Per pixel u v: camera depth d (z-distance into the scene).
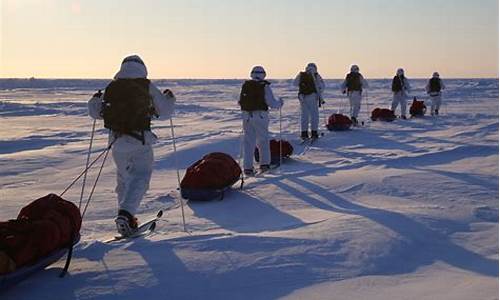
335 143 13.58
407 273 3.95
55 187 8.84
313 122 13.97
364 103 34.12
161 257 4.23
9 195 8.19
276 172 9.29
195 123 21.84
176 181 9.20
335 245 4.46
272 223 5.68
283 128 18.19
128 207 5.07
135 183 5.21
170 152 12.10
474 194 6.77
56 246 4.01
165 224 5.80
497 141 12.40
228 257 4.19
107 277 3.86
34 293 3.64
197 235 4.84
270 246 4.43
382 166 9.42
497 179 7.77
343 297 3.47
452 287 3.61
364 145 13.11
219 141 13.30
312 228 5.07
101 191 8.30
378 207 6.21
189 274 3.88
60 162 11.65
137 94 5.18
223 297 3.52
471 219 5.46
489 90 52.53
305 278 3.81
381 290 3.59
